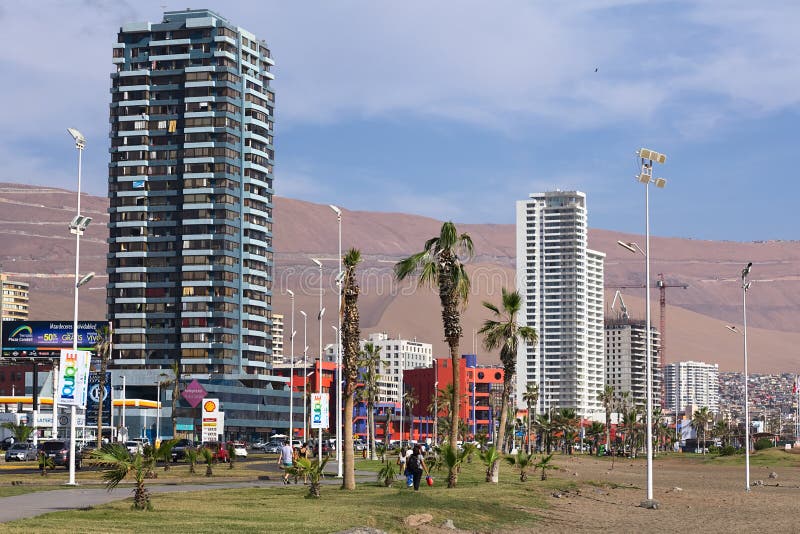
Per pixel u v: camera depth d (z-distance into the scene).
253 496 61.12
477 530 50.41
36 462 129.25
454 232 75.00
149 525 43.00
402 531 46.47
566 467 177.00
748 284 94.88
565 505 67.06
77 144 79.12
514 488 77.38
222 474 95.75
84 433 197.25
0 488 67.38
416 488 70.56
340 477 91.69
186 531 41.22
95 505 51.31
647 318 71.38
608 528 55.34
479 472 104.19
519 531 51.69
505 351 98.75
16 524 41.47
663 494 85.75
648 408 70.81
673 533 53.66
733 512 68.75
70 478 71.81
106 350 160.88
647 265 71.38
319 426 94.81
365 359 192.25
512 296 99.06
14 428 187.12
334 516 48.81
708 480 131.50
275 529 43.19
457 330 75.62
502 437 97.56
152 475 88.44
